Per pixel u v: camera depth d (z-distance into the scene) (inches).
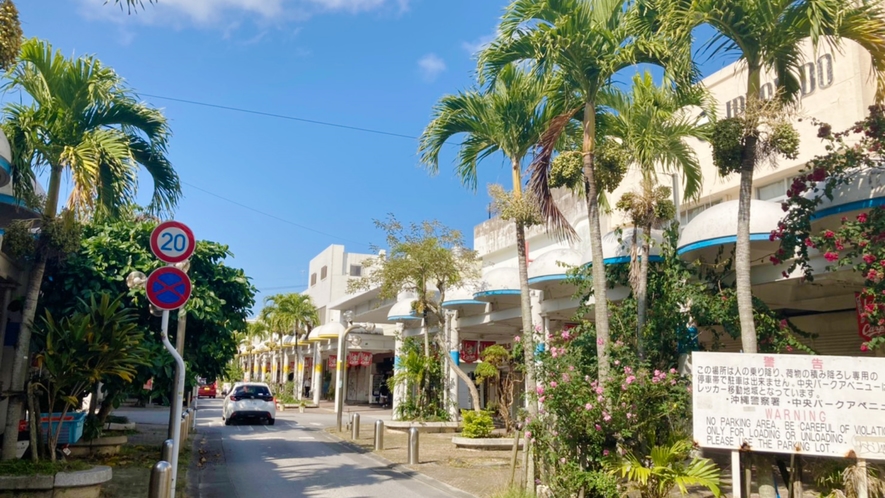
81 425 494.6
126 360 392.2
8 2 289.1
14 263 459.2
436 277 869.8
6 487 329.1
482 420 714.8
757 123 312.0
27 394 370.9
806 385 269.7
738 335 467.5
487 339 1114.7
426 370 953.5
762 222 455.2
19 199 384.8
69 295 518.0
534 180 393.4
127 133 439.5
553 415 342.0
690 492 423.5
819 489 305.7
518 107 428.8
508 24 381.1
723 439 274.1
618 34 365.4
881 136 354.9
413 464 565.0
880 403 261.9
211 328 578.9
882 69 316.5
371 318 1517.0
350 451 684.7
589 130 378.9
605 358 346.9
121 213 444.5
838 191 372.8
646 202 454.0
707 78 718.5
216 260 608.4
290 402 1734.7
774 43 313.6
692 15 307.4
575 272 579.5
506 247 1114.7
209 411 1466.5
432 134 450.3
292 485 468.1
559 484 324.8
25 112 385.4
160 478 297.4
